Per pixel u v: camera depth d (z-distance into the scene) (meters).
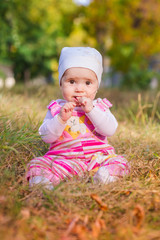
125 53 17.41
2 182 2.17
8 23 12.81
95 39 18.00
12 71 14.70
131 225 1.74
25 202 2.01
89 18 17.47
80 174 2.46
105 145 2.65
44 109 4.54
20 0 12.80
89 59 2.57
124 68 18.14
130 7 17.05
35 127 3.21
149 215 1.89
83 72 2.53
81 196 2.16
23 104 4.84
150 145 3.44
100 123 2.55
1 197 1.92
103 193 2.20
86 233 1.68
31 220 1.73
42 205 2.01
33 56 13.77
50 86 8.93
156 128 4.20
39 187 2.19
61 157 2.53
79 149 2.56
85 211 1.93
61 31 17.30
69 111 2.47
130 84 13.85
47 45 13.88
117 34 17.77
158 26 17.58
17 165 2.65
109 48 17.70
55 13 16.11
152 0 17.12
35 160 2.42
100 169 2.35
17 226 1.65
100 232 1.71
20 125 3.29
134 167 2.74
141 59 18.38
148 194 2.23
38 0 13.66
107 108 2.72
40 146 3.02
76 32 17.73
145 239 1.62
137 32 17.75
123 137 3.81
